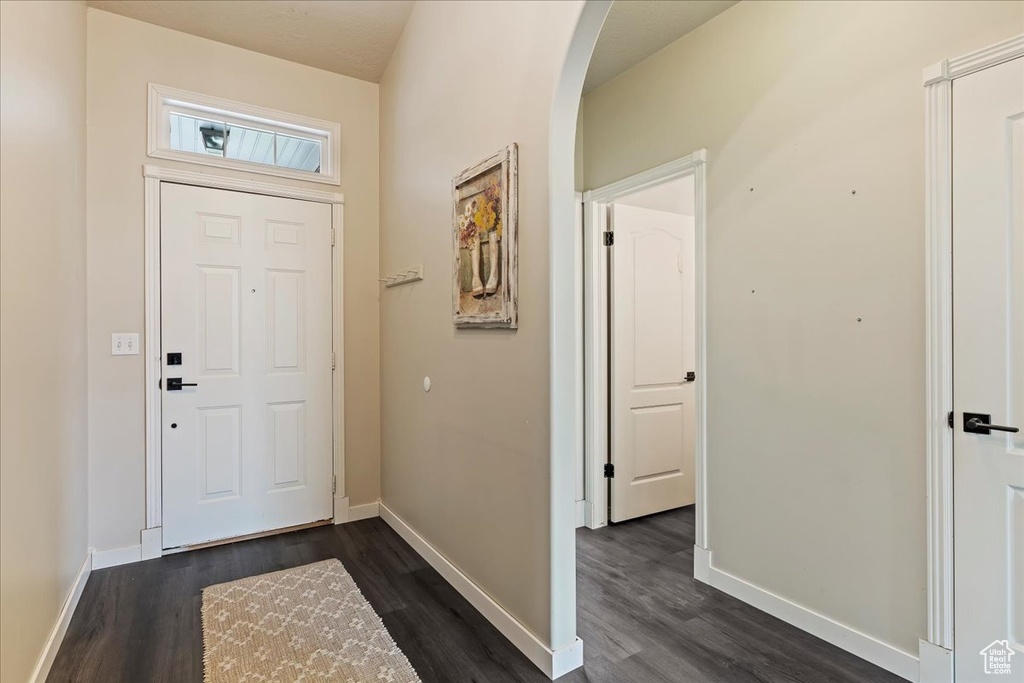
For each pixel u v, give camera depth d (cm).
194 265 284
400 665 180
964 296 160
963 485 161
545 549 178
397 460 312
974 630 159
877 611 180
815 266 199
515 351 196
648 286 338
